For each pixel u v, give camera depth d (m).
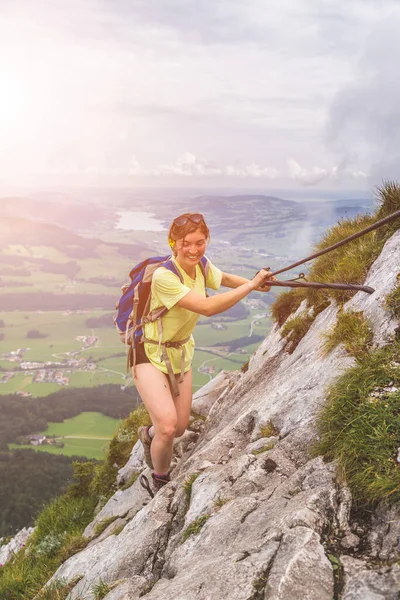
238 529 3.42
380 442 3.19
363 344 4.29
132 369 5.06
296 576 2.61
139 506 6.41
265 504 3.51
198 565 3.27
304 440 4.08
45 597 4.79
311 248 7.72
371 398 3.55
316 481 3.40
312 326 6.21
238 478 4.05
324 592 2.55
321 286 4.61
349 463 3.27
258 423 4.75
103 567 4.43
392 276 4.70
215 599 2.71
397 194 5.96
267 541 2.97
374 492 2.99
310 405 4.33
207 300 4.37
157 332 4.78
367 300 4.77
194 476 4.58
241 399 6.55
